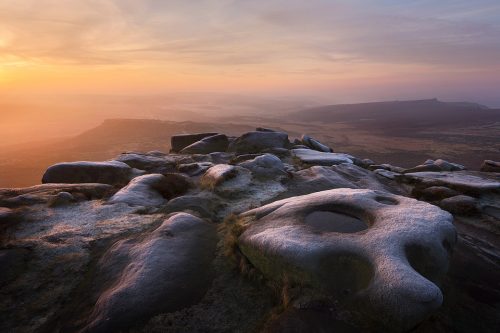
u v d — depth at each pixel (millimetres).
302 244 2977
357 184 6703
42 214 4625
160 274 3057
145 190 5551
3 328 2684
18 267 3369
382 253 2740
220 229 4090
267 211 3949
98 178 7012
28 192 5613
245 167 6789
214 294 2965
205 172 6664
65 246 3734
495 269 3652
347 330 2342
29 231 4164
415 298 2279
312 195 4074
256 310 2789
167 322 2602
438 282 2801
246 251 3338
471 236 4719
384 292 2379
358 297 2488
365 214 3514
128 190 5441
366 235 3037
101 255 3609
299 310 2541
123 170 7293
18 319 2771
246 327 2623
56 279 3248
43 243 3771
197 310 2768
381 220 3299
